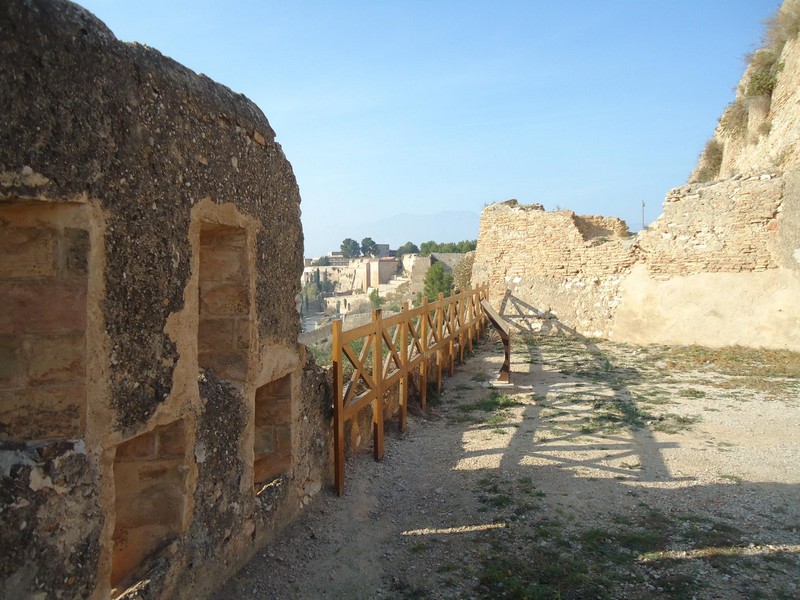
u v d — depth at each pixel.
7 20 2.14
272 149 4.42
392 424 7.74
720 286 13.56
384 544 4.53
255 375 4.05
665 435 7.05
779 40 15.89
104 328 2.62
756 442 6.70
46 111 2.30
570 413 8.20
